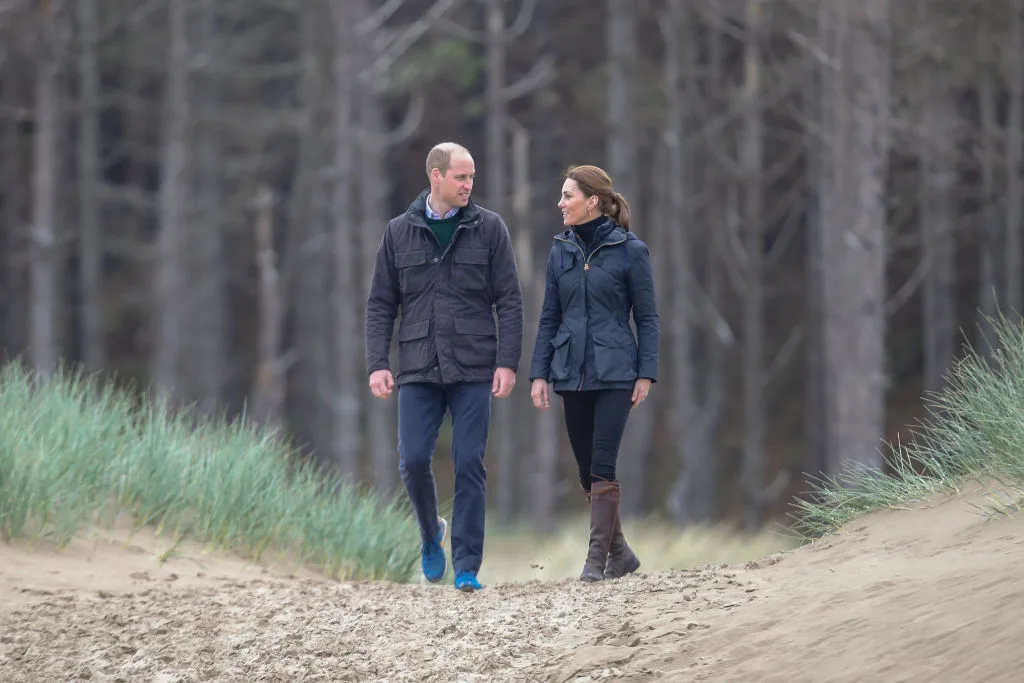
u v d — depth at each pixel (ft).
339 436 238.07
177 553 83.97
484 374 71.36
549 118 331.57
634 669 50.19
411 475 72.18
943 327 289.12
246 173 359.46
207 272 320.29
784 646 48.85
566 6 342.64
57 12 280.51
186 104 286.05
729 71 319.27
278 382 268.21
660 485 305.12
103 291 388.57
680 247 254.47
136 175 385.29
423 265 71.26
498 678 52.54
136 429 96.68
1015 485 60.54
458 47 304.50
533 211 311.88
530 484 294.46
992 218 283.38
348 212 247.50
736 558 135.54
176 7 281.95
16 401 91.25
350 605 66.80
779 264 379.55
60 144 334.24
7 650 60.95
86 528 84.69
